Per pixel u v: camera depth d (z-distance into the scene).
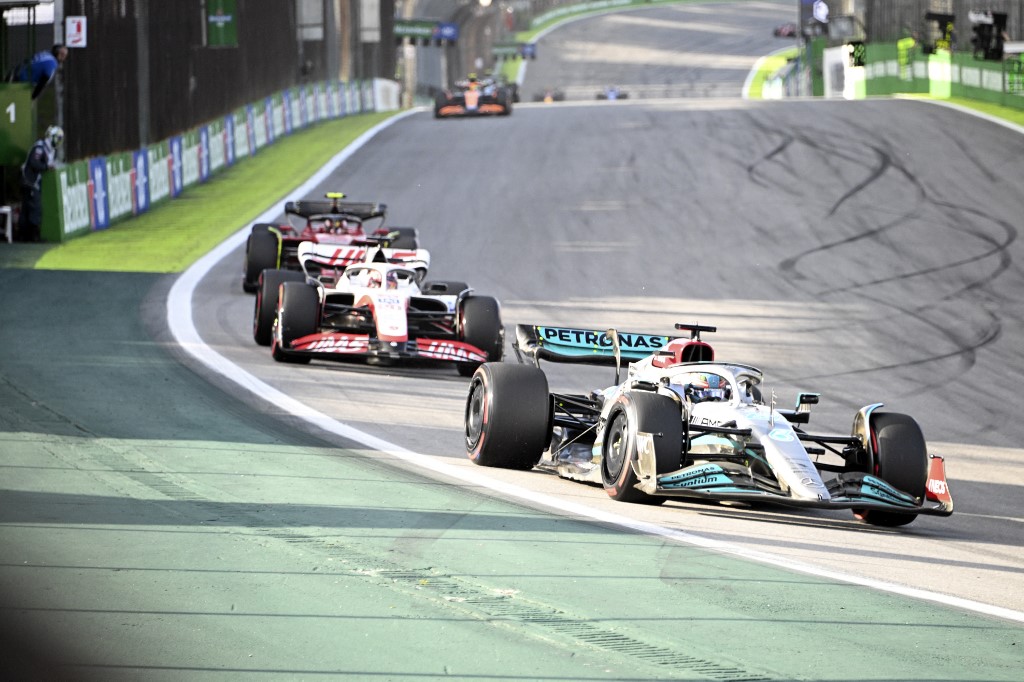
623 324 70.69
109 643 18.86
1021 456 44.50
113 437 36.41
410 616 20.44
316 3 190.25
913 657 19.75
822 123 148.50
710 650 19.45
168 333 60.47
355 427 41.06
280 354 53.28
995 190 113.44
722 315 74.06
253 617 20.16
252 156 145.00
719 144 138.50
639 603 21.83
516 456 34.91
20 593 21.16
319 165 136.50
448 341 52.81
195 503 28.38
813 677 18.52
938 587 24.72
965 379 59.19
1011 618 22.58
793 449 30.45
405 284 55.88
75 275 79.19
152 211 110.44
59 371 48.19
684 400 31.39
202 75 131.62
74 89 100.69
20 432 36.44
